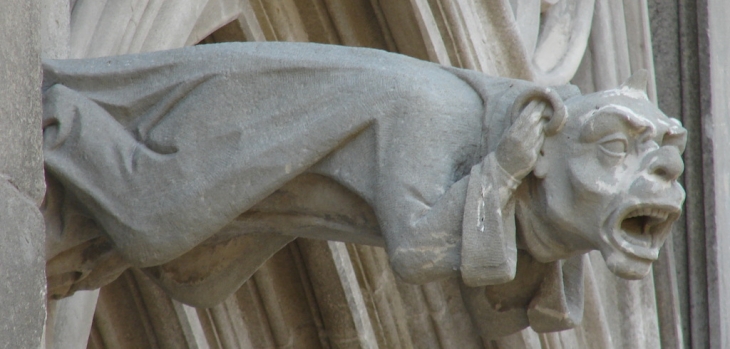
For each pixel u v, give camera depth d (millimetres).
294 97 8031
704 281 15953
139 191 8094
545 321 8289
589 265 14211
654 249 7562
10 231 6926
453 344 13648
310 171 8055
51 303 9141
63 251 8703
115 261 9031
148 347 12062
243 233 8688
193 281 9133
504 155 7578
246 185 7938
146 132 8273
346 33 12211
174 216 7996
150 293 11797
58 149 8297
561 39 14828
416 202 7691
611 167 7531
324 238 8594
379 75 7984
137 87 8391
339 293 12844
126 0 9914
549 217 7652
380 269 13141
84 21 9531
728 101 16250
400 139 7824
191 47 8414
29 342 6984
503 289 8414
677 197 7477
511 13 13125
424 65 8219
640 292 15453
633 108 7672
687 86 16250
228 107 8102
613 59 15430
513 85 7992
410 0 11961
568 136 7648
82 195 8211
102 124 8320
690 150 16141
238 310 12688
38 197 7340
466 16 12602
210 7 11078
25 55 7328
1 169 6949
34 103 7398
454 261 7562
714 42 16203
